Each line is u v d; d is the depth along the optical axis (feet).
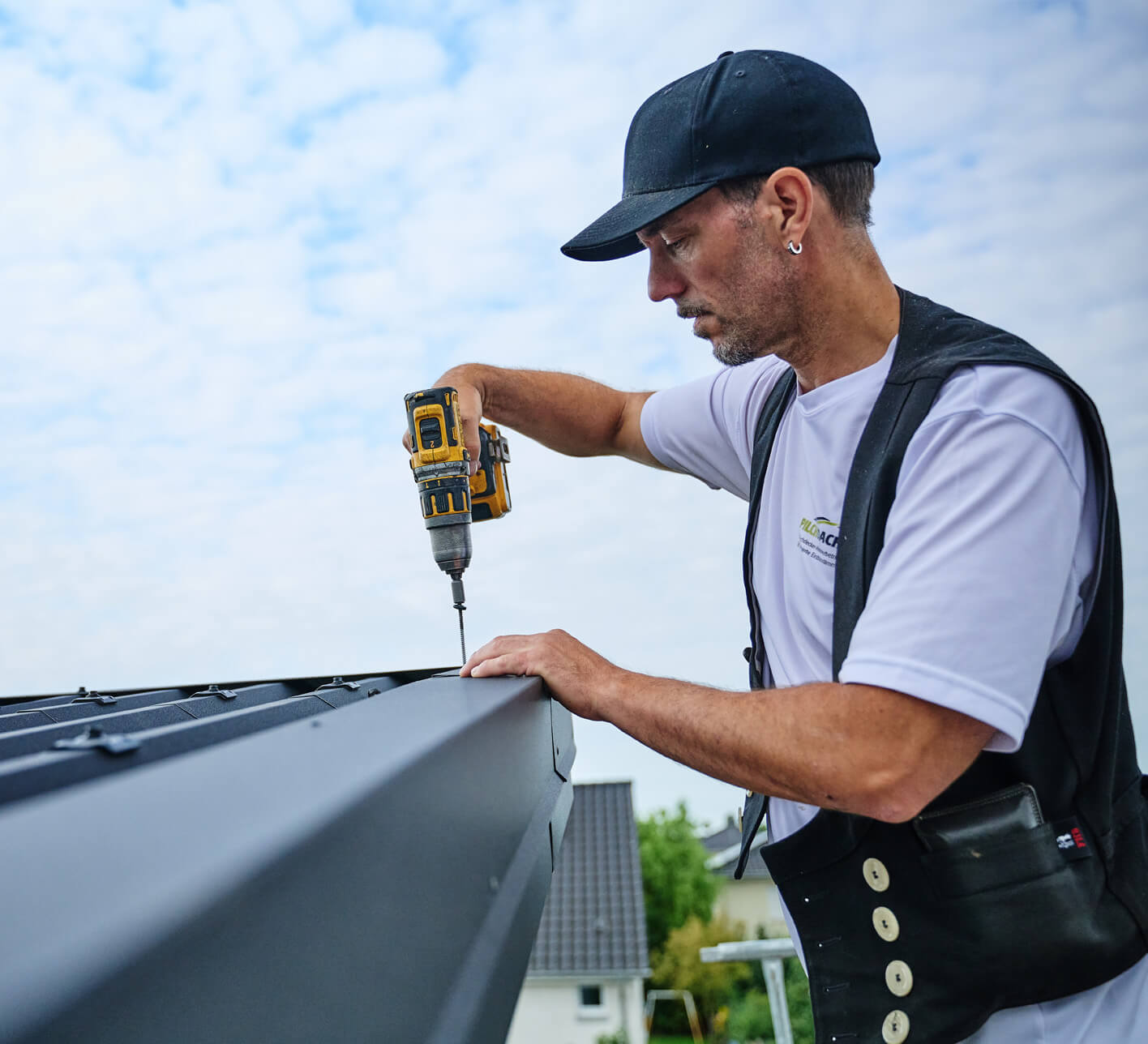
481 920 2.13
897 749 3.15
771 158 3.79
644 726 3.58
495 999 2.08
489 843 2.29
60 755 1.64
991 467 3.28
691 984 81.66
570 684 3.76
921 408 3.55
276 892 1.04
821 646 4.15
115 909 0.81
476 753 2.15
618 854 52.16
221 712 3.37
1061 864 3.51
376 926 1.38
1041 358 3.47
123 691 4.50
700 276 3.98
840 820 3.88
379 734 1.84
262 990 0.99
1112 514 3.48
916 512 3.34
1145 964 3.67
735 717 3.36
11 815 1.11
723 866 94.53
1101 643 3.52
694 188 3.81
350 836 1.28
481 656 4.00
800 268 3.89
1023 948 3.50
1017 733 3.10
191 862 0.95
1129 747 3.83
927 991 3.63
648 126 4.03
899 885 3.70
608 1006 47.52
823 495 4.13
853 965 3.86
